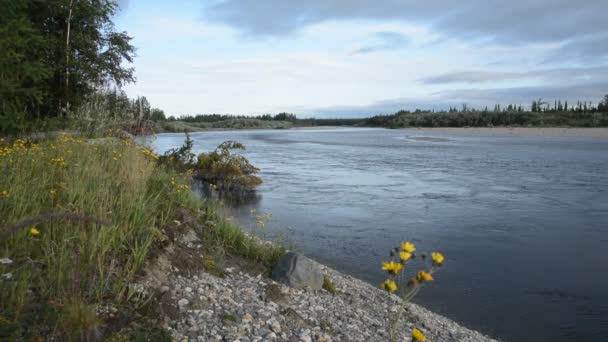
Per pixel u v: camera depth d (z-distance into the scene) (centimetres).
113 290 365
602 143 4291
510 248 923
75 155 762
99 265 370
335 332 435
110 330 305
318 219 1162
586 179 1927
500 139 5212
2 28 927
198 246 569
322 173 2147
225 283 494
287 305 477
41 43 1178
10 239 391
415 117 11094
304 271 557
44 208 484
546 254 880
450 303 631
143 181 679
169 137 5566
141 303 364
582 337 529
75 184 558
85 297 345
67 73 1947
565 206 1367
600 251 898
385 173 2158
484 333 536
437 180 1927
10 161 605
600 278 741
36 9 1831
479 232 1051
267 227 1040
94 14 2077
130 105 1914
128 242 463
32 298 321
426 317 555
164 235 525
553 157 2884
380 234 1016
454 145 4166
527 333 540
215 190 1558
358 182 1864
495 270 783
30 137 1018
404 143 4559
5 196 462
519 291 683
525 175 2066
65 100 1864
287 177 2003
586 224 1133
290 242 915
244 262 591
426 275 276
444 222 1152
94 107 1494
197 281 470
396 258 830
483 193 1602
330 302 527
